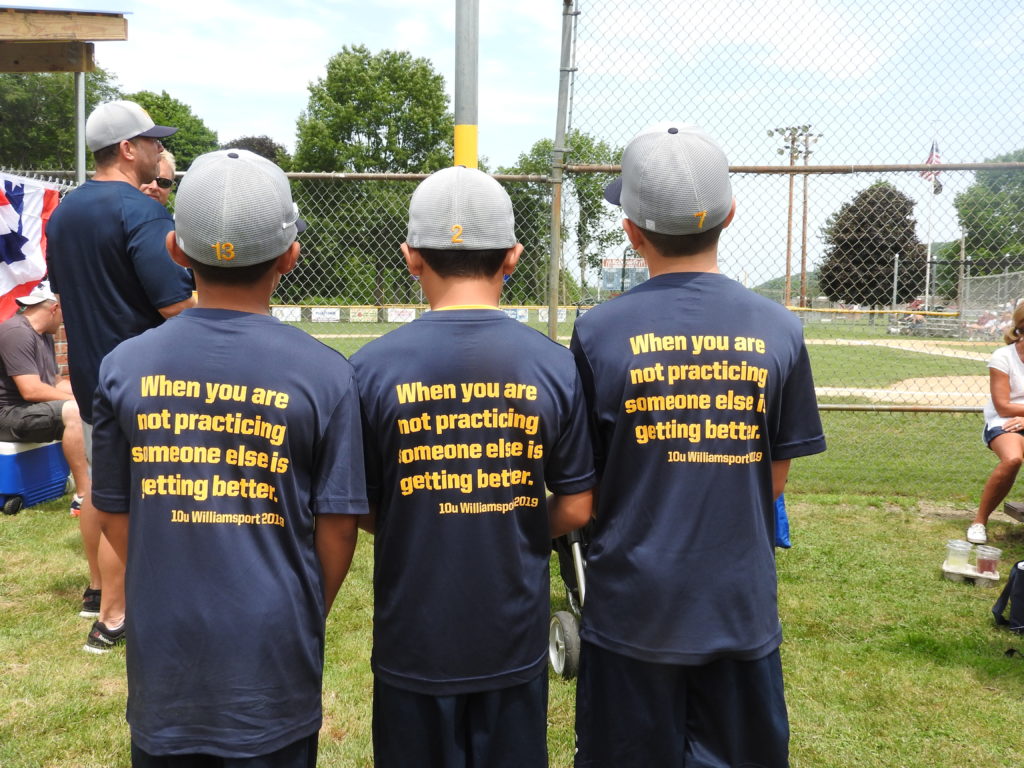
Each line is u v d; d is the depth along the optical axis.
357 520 1.62
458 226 1.63
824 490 6.27
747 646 1.65
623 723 1.69
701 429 1.64
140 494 1.48
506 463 1.59
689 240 1.72
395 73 45.50
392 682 1.63
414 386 1.58
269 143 43.75
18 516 5.24
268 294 1.61
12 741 2.63
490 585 1.60
